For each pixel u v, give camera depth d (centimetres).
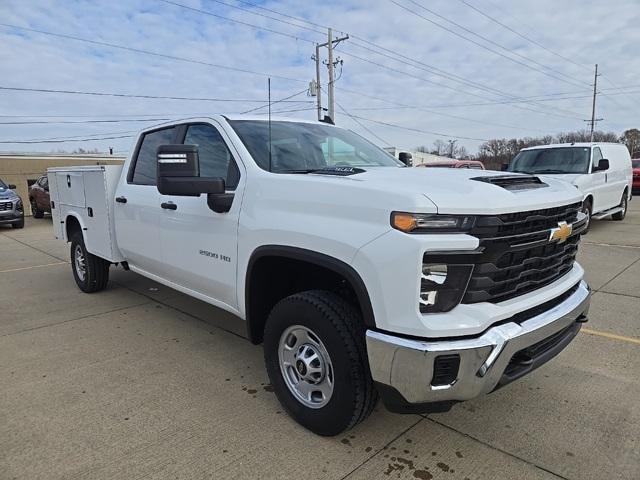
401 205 225
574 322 292
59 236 636
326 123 429
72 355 400
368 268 233
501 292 239
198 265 366
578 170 989
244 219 311
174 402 319
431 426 289
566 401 316
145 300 562
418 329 220
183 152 298
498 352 226
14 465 253
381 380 235
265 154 334
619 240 917
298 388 290
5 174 2439
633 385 337
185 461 256
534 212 248
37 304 552
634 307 504
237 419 298
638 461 254
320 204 263
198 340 432
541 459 256
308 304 267
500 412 304
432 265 221
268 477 243
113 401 321
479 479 241
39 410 309
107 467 251
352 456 260
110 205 493
